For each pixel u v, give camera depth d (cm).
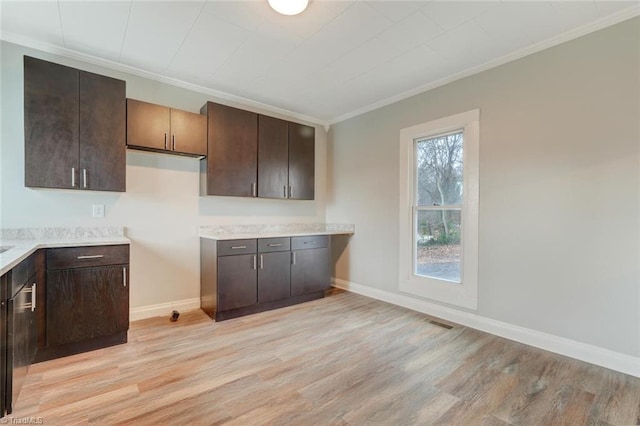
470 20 218
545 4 200
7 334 154
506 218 269
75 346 230
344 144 434
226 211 361
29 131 227
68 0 197
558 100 239
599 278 221
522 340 258
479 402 178
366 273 400
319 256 381
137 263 302
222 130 328
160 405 172
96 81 253
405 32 232
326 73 302
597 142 221
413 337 268
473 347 249
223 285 303
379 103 379
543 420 163
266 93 353
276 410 169
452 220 314
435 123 322
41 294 213
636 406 174
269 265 336
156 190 312
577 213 230
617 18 211
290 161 389
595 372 210
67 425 154
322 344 253
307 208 441
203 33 235
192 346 247
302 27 227
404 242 353
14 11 208
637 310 206
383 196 379
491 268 278
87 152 248
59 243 223
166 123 291
